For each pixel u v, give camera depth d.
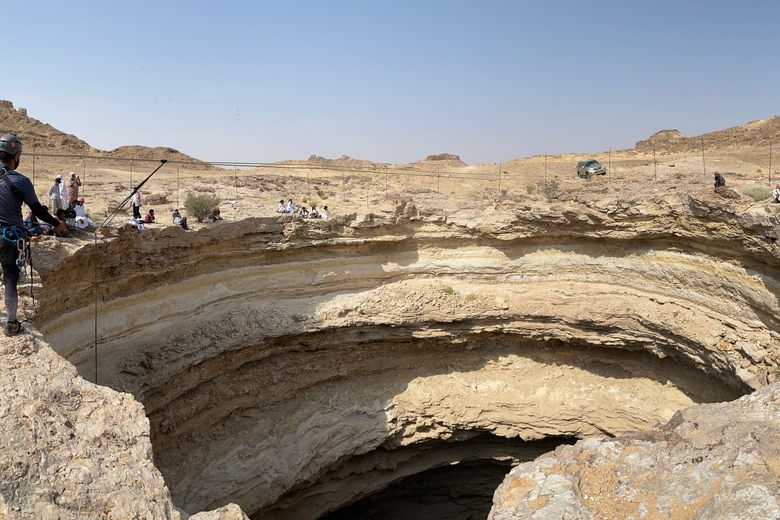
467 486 29.69
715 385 23.55
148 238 18.80
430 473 29.12
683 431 11.86
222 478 20.80
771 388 12.26
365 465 25.77
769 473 9.82
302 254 25.44
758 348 20.64
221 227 21.97
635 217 25.17
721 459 10.52
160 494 7.23
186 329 20.09
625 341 25.38
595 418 26.06
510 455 28.22
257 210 29.77
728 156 56.75
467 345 27.83
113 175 42.66
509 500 10.99
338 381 25.95
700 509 9.78
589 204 26.31
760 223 20.05
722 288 22.58
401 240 27.61
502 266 28.22
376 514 28.97
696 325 22.95
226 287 22.80
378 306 25.36
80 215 17.22
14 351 8.87
